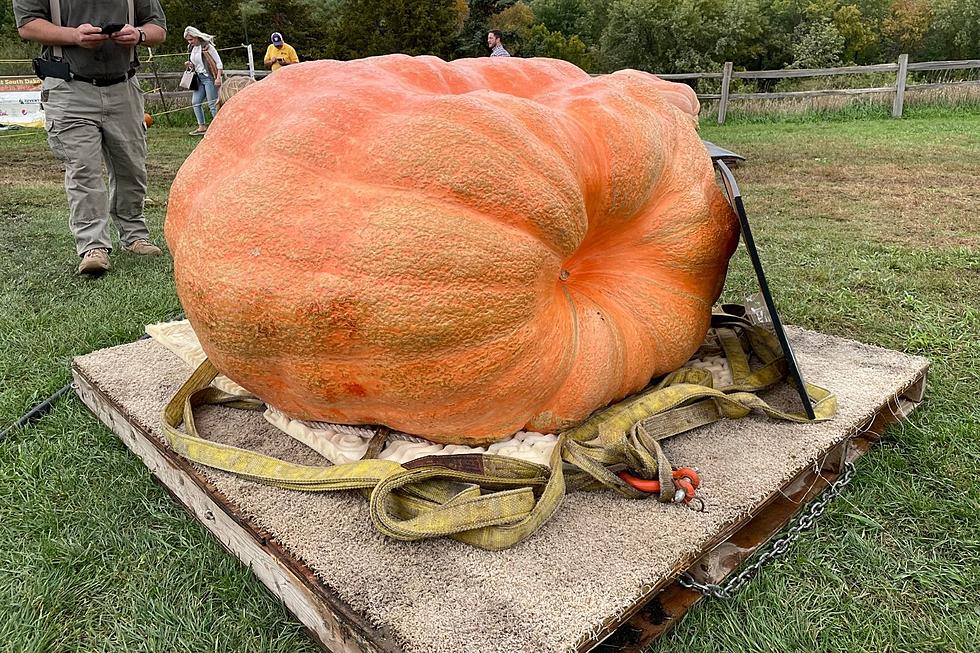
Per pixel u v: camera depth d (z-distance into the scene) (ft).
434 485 6.40
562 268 7.02
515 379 6.17
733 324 9.41
